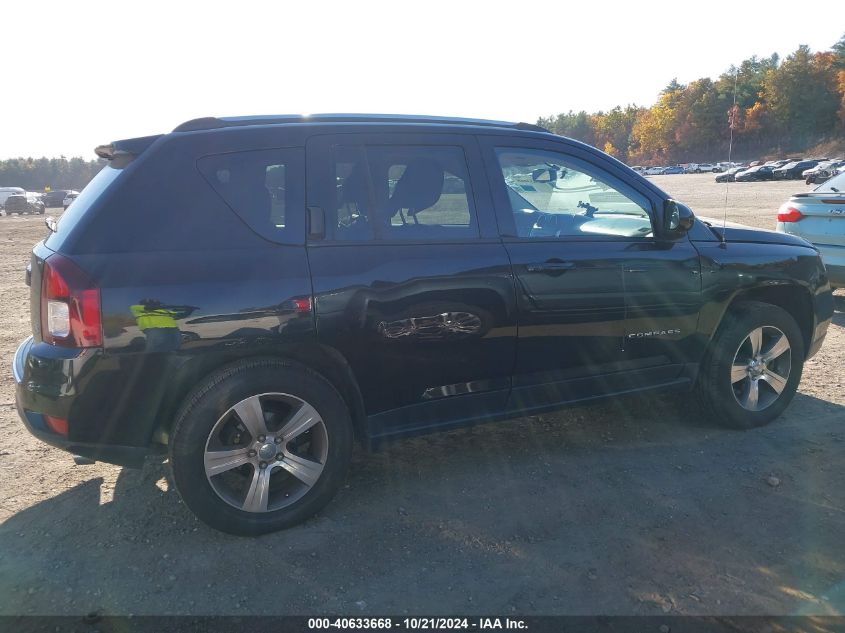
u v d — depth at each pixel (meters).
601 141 112.06
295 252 3.06
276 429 3.11
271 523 3.09
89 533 3.13
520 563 2.88
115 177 2.98
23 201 38.84
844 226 6.93
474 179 3.50
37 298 2.94
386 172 3.34
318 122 3.31
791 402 4.72
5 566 2.88
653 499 3.40
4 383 5.34
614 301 3.70
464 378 3.45
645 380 3.96
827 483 3.54
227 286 2.90
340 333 3.09
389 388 3.30
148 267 2.83
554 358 3.63
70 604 2.63
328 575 2.81
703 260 3.97
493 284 3.37
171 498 3.46
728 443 4.06
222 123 3.21
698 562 2.87
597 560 2.89
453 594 2.68
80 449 2.88
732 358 4.09
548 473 3.71
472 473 3.72
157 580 2.78
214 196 3.02
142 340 2.80
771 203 24.38
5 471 3.76
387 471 3.75
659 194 3.95
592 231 3.77
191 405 2.91
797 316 4.59
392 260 3.20
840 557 2.89
